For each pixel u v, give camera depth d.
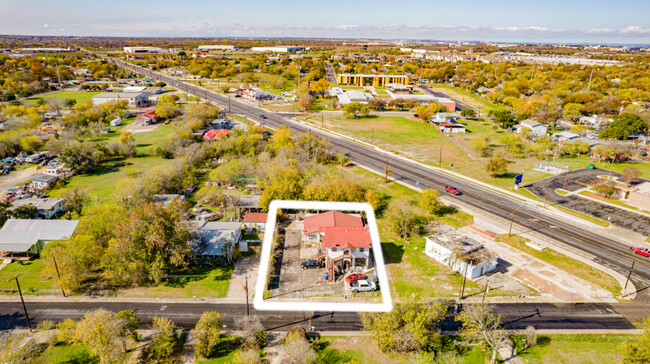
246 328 36.44
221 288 43.66
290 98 163.00
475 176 79.69
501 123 119.62
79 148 79.06
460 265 46.19
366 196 62.47
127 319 34.53
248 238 54.25
